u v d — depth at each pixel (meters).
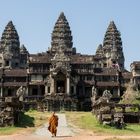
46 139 55.88
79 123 92.75
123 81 186.75
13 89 181.00
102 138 56.97
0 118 79.94
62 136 61.66
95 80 185.12
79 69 184.00
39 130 75.50
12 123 80.06
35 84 178.50
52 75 172.88
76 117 111.19
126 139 55.97
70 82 173.62
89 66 184.62
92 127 81.50
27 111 149.38
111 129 78.19
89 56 189.50
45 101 166.12
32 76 180.75
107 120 83.19
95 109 109.00
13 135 63.91
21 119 92.31
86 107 174.50
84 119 101.06
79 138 57.06
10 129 74.75
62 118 108.88
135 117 98.25
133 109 102.00
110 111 84.62
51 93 169.50
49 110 164.50
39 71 181.12
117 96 180.38
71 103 166.75
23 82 183.00
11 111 80.75
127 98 131.12
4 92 180.88
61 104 166.12
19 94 157.62
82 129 78.31
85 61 185.25
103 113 84.56
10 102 81.50
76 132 71.44
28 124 88.12
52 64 177.38
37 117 108.75
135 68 185.12
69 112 148.75
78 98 178.00
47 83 173.88
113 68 193.00
